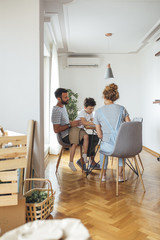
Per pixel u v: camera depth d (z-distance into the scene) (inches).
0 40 121.0
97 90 289.9
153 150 237.3
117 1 148.6
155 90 228.8
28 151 115.2
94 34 213.8
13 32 121.0
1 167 77.2
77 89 290.0
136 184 133.3
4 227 77.9
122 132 114.7
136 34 214.5
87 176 149.7
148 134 252.1
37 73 121.5
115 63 288.4
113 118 126.0
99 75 289.4
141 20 180.7
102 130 130.0
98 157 205.9
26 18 120.8
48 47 216.1
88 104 160.7
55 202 106.8
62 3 150.6
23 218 79.0
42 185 129.4
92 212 96.3
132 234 79.4
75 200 109.3
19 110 122.1
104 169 139.2
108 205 103.6
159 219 90.7
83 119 157.9
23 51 121.3
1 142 78.4
